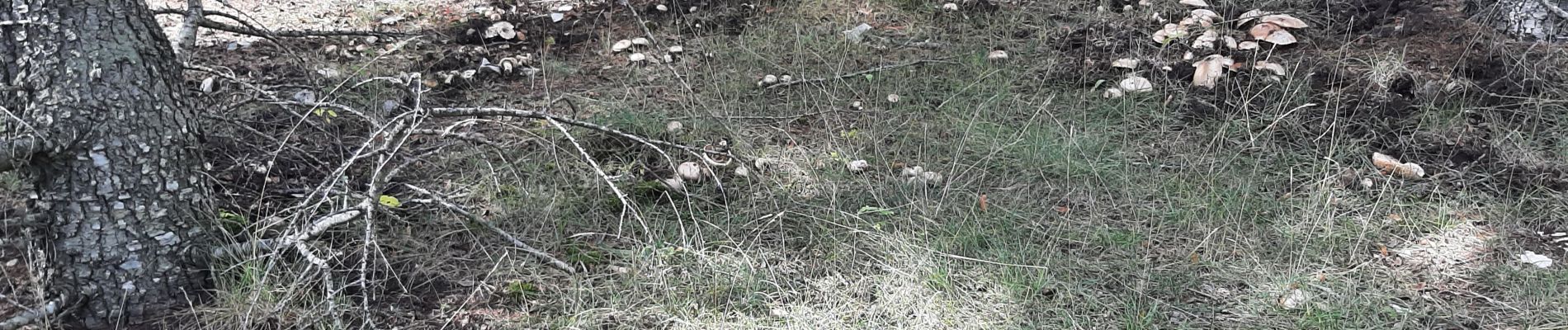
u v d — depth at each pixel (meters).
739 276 3.29
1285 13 5.59
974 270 3.39
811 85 4.90
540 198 3.77
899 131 4.43
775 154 4.26
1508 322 3.14
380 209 3.37
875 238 3.54
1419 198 3.89
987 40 5.41
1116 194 3.96
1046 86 4.93
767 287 3.30
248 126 3.96
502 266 3.40
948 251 3.47
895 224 3.65
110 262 2.88
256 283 2.98
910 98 4.74
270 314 2.99
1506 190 3.95
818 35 5.45
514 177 3.92
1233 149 4.25
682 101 4.70
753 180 4.03
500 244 3.51
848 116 4.63
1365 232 3.62
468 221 3.61
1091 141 4.29
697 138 4.33
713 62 5.18
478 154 3.99
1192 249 3.58
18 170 2.81
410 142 4.18
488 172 3.92
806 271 3.42
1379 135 4.38
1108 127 4.47
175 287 3.01
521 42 5.50
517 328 3.10
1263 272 3.41
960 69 5.02
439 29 5.59
